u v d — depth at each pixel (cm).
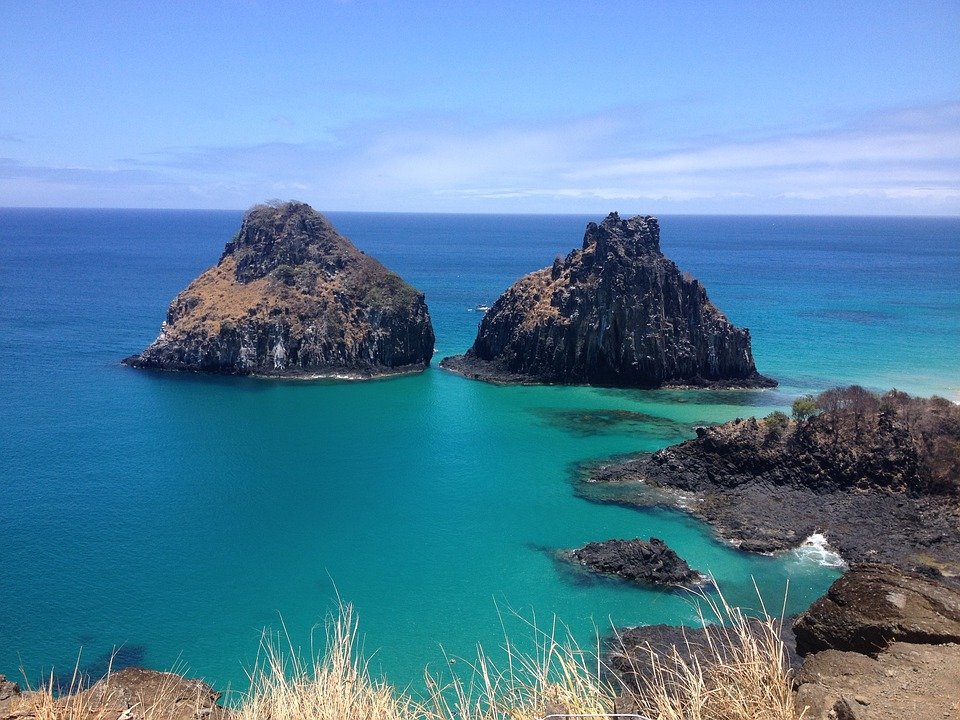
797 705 1380
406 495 7619
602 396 12019
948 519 6488
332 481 8031
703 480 7638
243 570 5938
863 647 1573
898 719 1266
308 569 5972
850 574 1733
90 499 7412
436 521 6944
